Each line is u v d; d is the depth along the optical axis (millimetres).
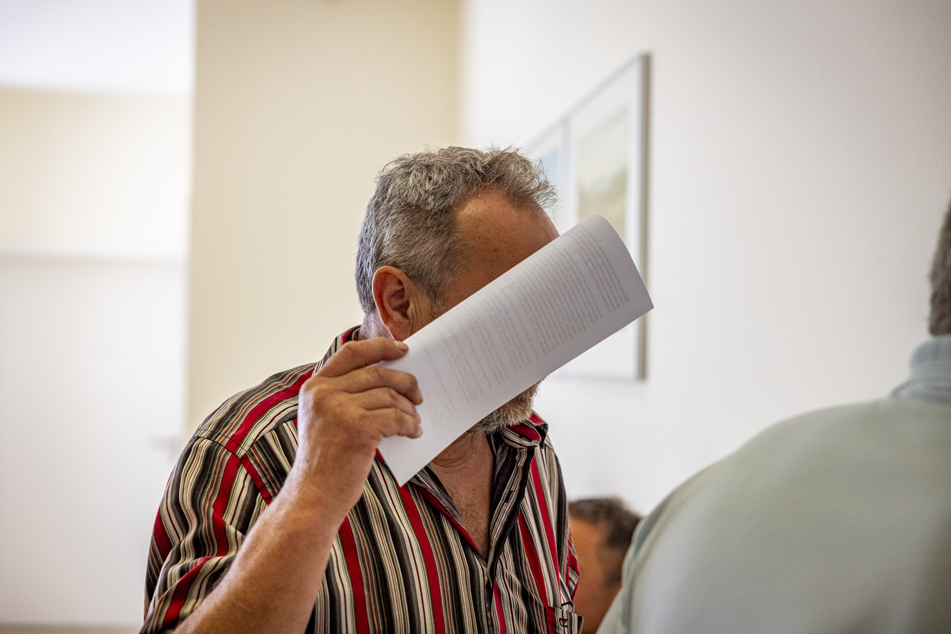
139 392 5223
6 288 5141
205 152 3729
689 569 866
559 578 1052
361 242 1009
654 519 938
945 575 675
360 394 748
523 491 986
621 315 820
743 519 825
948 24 903
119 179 5223
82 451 5160
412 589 872
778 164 1264
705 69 1515
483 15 3412
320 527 733
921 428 736
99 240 5184
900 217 975
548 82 2525
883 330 1003
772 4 1283
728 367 1411
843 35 1103
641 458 1788
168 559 822
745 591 803
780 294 1249
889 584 707
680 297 1604
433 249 911
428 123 3924
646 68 1774
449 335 789
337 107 3850
